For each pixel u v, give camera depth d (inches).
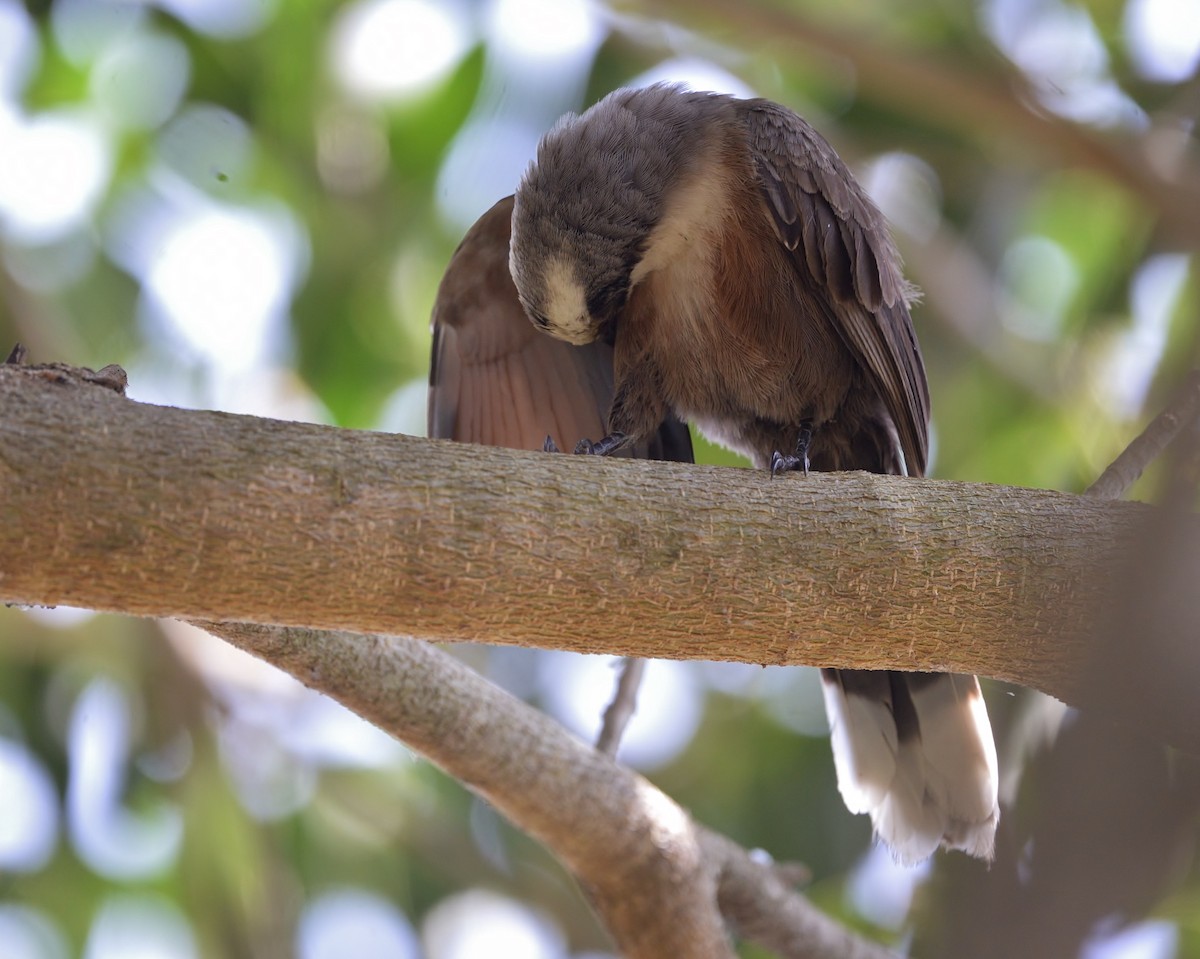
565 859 323.0
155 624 501.7
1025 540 237.6
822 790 522.0
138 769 508.7
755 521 231.6
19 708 516.7
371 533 213.3
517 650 550.9
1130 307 496.1
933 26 514.9
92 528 201.3
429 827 525.3
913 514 237.9
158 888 506.3
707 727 542.6
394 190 547.2
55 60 547.5
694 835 333.7
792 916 352.8
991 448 520.4
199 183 555.5
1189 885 370.3
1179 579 209.2
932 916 344.8
